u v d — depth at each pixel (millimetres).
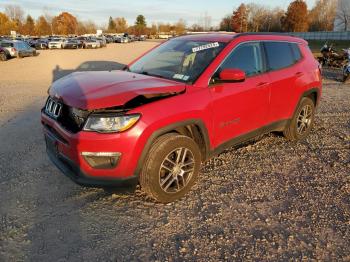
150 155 3234
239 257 2746
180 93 3445
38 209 3389
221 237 2986
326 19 81125
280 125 4828
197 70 3758
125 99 3072
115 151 3041
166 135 3363
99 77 3791
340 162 4570
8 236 2965
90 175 3148
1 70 16906
